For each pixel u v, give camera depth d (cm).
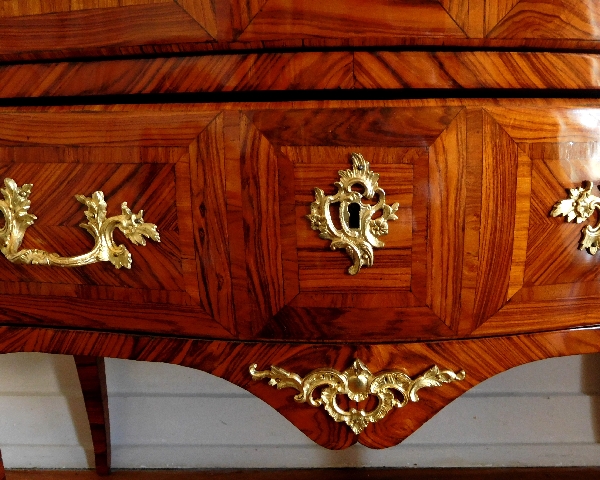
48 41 37
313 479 87
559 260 38
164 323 41
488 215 37
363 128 35
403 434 42
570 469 88
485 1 33
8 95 39
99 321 42
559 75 35
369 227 36
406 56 34
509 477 86
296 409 42
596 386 87
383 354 40
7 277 43
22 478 89
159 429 91
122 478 88
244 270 38
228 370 41
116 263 40
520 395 88
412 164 36
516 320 39
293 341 40
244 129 36
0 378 91
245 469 91
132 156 38
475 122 35
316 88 35
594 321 40
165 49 35
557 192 37
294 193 36
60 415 92
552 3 34
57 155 39
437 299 38
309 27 34
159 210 38
